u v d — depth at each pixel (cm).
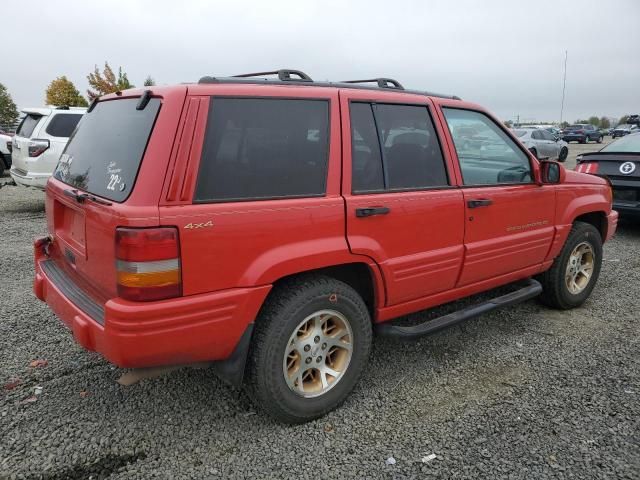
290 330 284
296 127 288
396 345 408
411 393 338
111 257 248
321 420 308
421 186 343
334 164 298
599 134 4581
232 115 267
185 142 250
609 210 512
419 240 338
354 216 301
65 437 286
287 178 282
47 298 323
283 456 275
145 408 316
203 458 272
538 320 462
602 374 362
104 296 272
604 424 302
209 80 272
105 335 245
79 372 355
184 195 248
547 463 268
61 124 948
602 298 522
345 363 315
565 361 383
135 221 235
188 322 251
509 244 399
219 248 255
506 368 372
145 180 242
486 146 390
